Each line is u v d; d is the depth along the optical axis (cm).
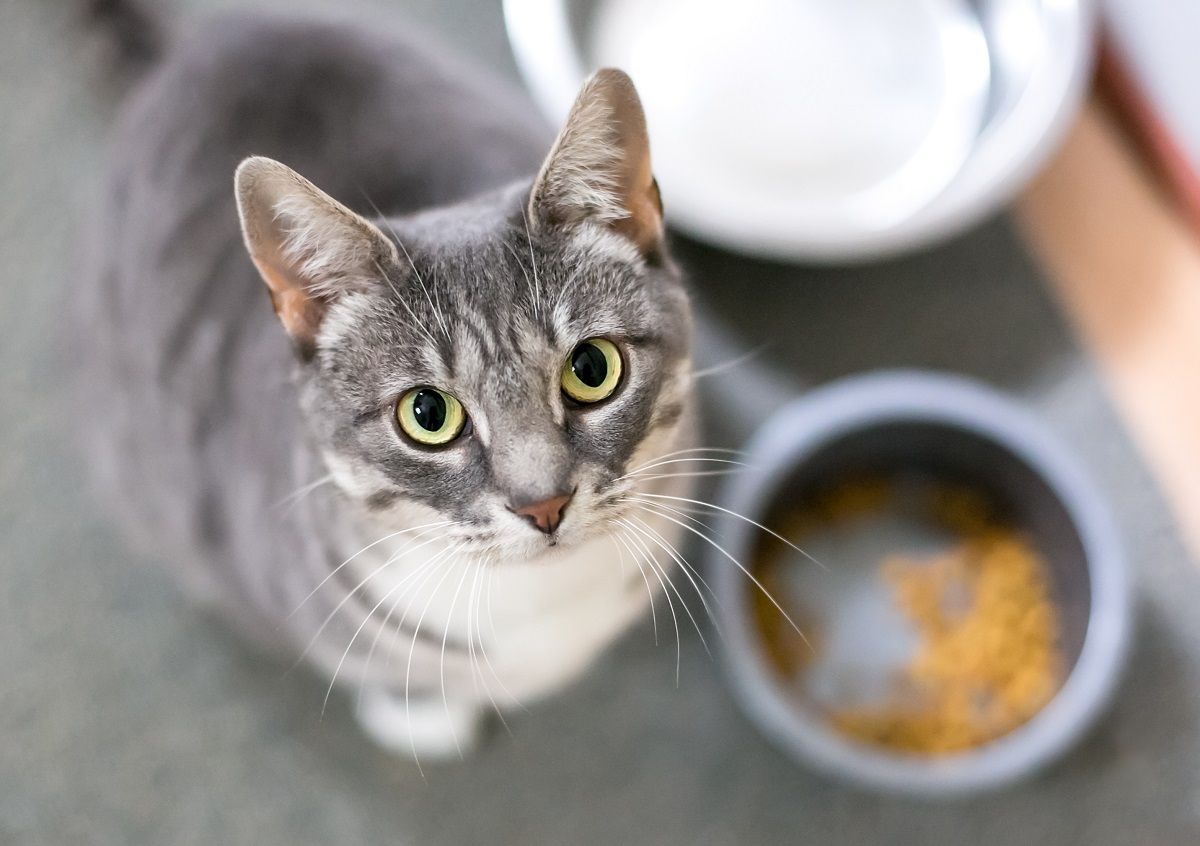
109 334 52
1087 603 57
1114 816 58
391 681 52
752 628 57
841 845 58
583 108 41
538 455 42
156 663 60
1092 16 64
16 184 66
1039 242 66
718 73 65
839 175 63
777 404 64
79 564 62
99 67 61
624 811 59
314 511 46
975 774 54
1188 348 63
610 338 43
